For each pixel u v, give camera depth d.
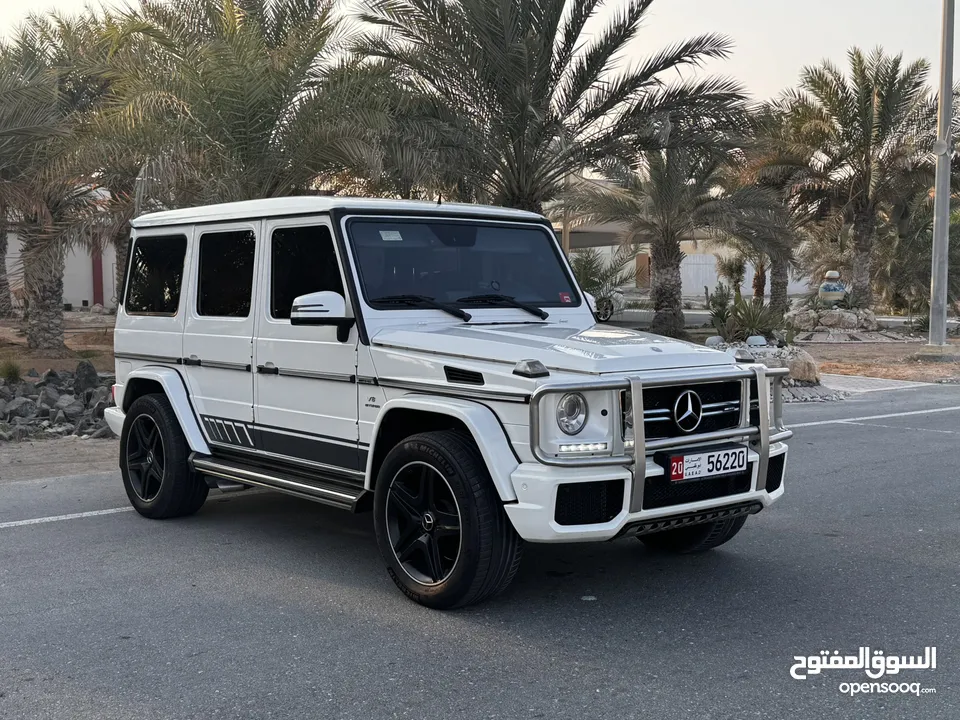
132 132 12.84
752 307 17.81
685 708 3.88
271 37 15.76
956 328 32.59
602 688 4.07
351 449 5.54
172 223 6.95
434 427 5.43
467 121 15.20
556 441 4.60
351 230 5.63
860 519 7.07
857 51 28.38
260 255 6.15
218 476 6.36
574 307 6.29
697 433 4.95
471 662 4.35
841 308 31.44
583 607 5.09
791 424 12.13
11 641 4.61
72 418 11.61
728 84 15.90
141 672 4.25
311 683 4.12
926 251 33.47
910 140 28.39
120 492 7.88
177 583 5.49
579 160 16.31
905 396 15.45
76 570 5.74
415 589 5.08
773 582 5.53
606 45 15.74
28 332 19.84
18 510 7.26
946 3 20.30
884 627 4.80
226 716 3.83
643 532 4.84
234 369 6.32
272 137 13.66
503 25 14.46
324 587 5.43
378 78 14.14
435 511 4.99
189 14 14.05
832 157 29.50
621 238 28.27
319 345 5.68
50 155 14.20
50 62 18.05
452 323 5.70
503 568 4.83
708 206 24.28
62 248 13.61
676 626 4.81
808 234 33.28
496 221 6.25
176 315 6.86
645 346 5.04
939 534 6.62
